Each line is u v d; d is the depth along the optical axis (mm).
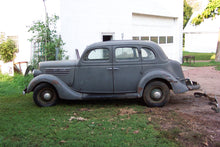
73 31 10336
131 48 6168
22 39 11062
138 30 14312
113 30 12008
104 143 3973
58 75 6273
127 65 6117
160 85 6141
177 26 17297
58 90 6078
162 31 16266
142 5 13742
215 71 13680
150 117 5344
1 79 10172
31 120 5156
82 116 5480
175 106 6391
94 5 11000
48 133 4426
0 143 3969
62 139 4164
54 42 9477
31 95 7938
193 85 6539
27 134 4406
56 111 5879
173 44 17531
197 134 4359
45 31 9484
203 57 25281
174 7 16578
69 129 4590
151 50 6234
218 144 4027
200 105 6500
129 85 6160
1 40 11570
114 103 6707
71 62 6328
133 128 4664
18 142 4020
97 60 6156
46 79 6070
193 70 14266
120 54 6164
